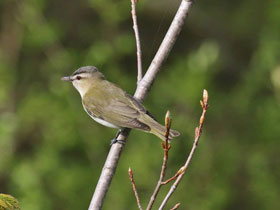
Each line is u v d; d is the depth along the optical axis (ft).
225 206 47.57
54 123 48.26
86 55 50.01
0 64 51.39
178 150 47.29
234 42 59.52
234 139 50.90
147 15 55.83
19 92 52.42
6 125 49.01
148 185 45.93
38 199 45.83
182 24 24.63
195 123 48.47
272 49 50.98
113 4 49.73
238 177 50.24
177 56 57.82
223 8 61.21
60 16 55.01
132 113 27.02
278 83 50.72
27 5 51.01
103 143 48.75
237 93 53.47
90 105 29.12
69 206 47.73
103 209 45.93
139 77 25.29
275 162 50.96
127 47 50.31
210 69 50.06
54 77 49.32
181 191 46.06
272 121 50.96
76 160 49.42
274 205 49.67
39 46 50.96
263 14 59.98
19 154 50.44
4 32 53.36
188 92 47.85
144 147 46.88
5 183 48.67
